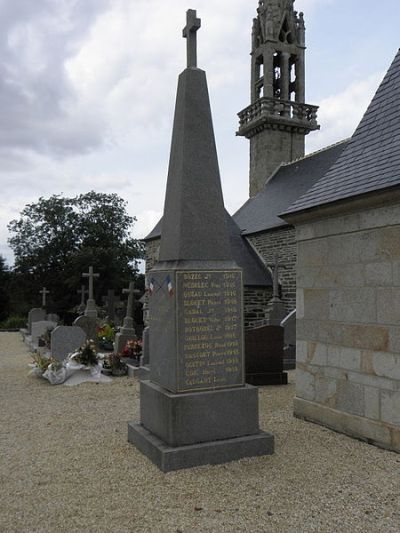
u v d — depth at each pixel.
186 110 5.46
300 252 6.94
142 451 5.18
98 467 4.77
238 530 3.55
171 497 4.09
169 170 5.66
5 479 4.48
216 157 5.55
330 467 4.82
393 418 5.34
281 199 21.61
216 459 4.87
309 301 6.72
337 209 6.07
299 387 6.88
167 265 5.29
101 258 39.69
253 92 29.56
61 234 41.81
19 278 41.53
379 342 5.55
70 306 40.12
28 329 22.67
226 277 5.24
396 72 6.95
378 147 6.30
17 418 6.73
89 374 9.95
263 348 9.69
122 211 43.88
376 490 4.27
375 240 5.64
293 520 3.70
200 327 5.07
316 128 28.19
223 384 5.14
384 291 5.50
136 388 9.05
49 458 5.04
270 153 27.53
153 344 5.54
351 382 5.95
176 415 4.83
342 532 3.53
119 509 3.87
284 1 28.73
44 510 3.86
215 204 5.42
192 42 5.59
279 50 28.39
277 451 5.29
